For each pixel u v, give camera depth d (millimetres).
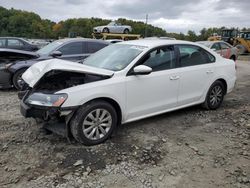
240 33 30203
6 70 7844
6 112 5824
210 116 5801
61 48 9102
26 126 5008
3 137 4543
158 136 4711
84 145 4262
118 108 4535
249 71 14141
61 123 4363
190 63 5559
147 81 4777
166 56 5164
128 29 30750
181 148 4305
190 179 3500
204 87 5832
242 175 3611
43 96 4055
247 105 6770
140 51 4895
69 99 3977
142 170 3674
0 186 3285
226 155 4125
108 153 4074
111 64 4867
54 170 3621
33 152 4055
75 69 4203
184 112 6000
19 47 15125
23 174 3523
